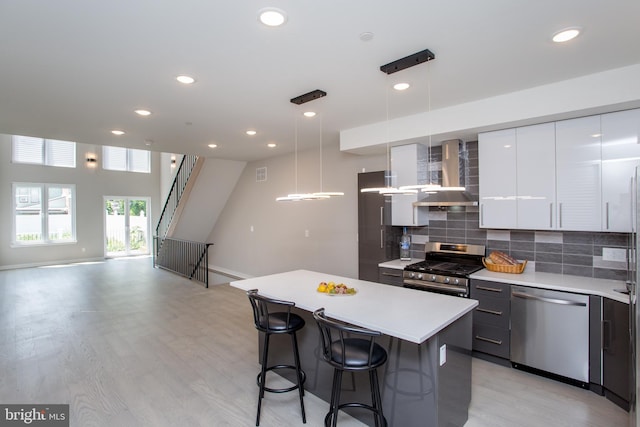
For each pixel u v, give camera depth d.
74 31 1.95
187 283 6.98
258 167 7.02
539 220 3.17
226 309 5.19
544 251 3.53
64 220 9.69
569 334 2.88
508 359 3.24
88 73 2.53
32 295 6.02
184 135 4.60
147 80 2.68
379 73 2.56
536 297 3.03
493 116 3.12
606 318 2.69
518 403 2.66
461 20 1.85
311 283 3.15
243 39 2.05
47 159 9.34
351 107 3.41
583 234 3.30
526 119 2.97
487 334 3.36
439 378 2.09
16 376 3.08
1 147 8.66
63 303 5.51
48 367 3.26
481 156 3.50
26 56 2.25
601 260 3.20
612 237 3.14
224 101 3.18
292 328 2.51
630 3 1.69
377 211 4.38
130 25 1.89
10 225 8.77
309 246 5.89
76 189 9.79
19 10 1.72
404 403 2.21
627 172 2.72
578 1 1.67
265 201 6.85
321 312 2.16
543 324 3.02
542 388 2.88
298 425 2.42
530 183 3.21
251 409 2.61
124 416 2.50
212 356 3.53
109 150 10.41
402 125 3.77
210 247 8.67
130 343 3.85
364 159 4.97
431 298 2.62
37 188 9.27
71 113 3.52
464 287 3.47
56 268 8.77
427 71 2.54
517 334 3.17
